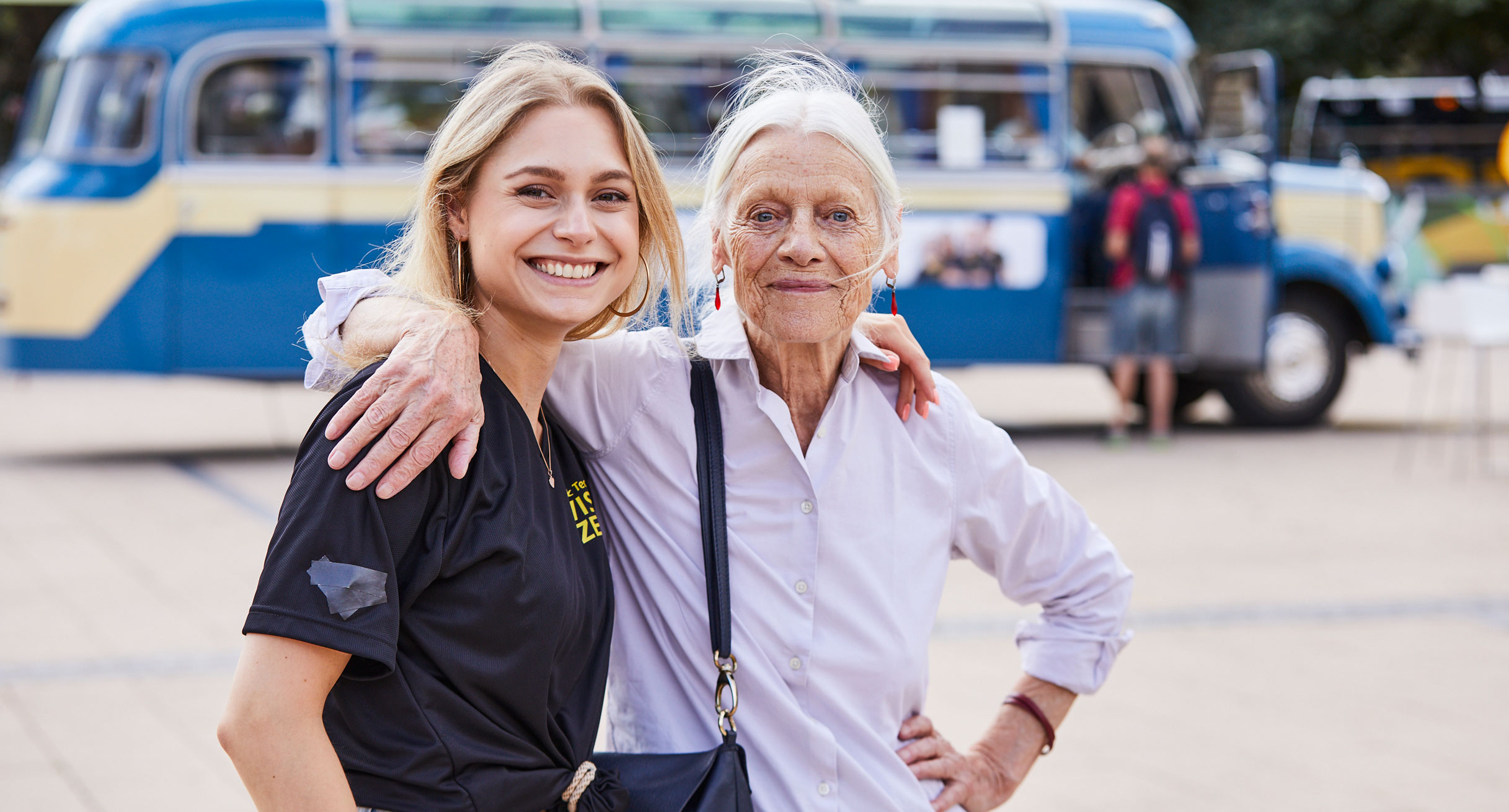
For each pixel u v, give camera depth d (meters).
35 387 13.53
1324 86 17.45
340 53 9.03
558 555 1.66
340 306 1.69
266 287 9.03
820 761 1.83
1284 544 6.95
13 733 4.15
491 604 1.57
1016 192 9.96
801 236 1.80
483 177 1.68
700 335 1.95
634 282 1.84
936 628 5.43
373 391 1.52
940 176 9.84
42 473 8.70
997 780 2.06
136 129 8.88
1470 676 4.85
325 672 1.48
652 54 9.34
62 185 8.82
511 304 1.69
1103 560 2.10
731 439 1.90
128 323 8.89
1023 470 2.03
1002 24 9.86
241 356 9.03
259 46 8.94
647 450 1.89
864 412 1.92
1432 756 4.08
